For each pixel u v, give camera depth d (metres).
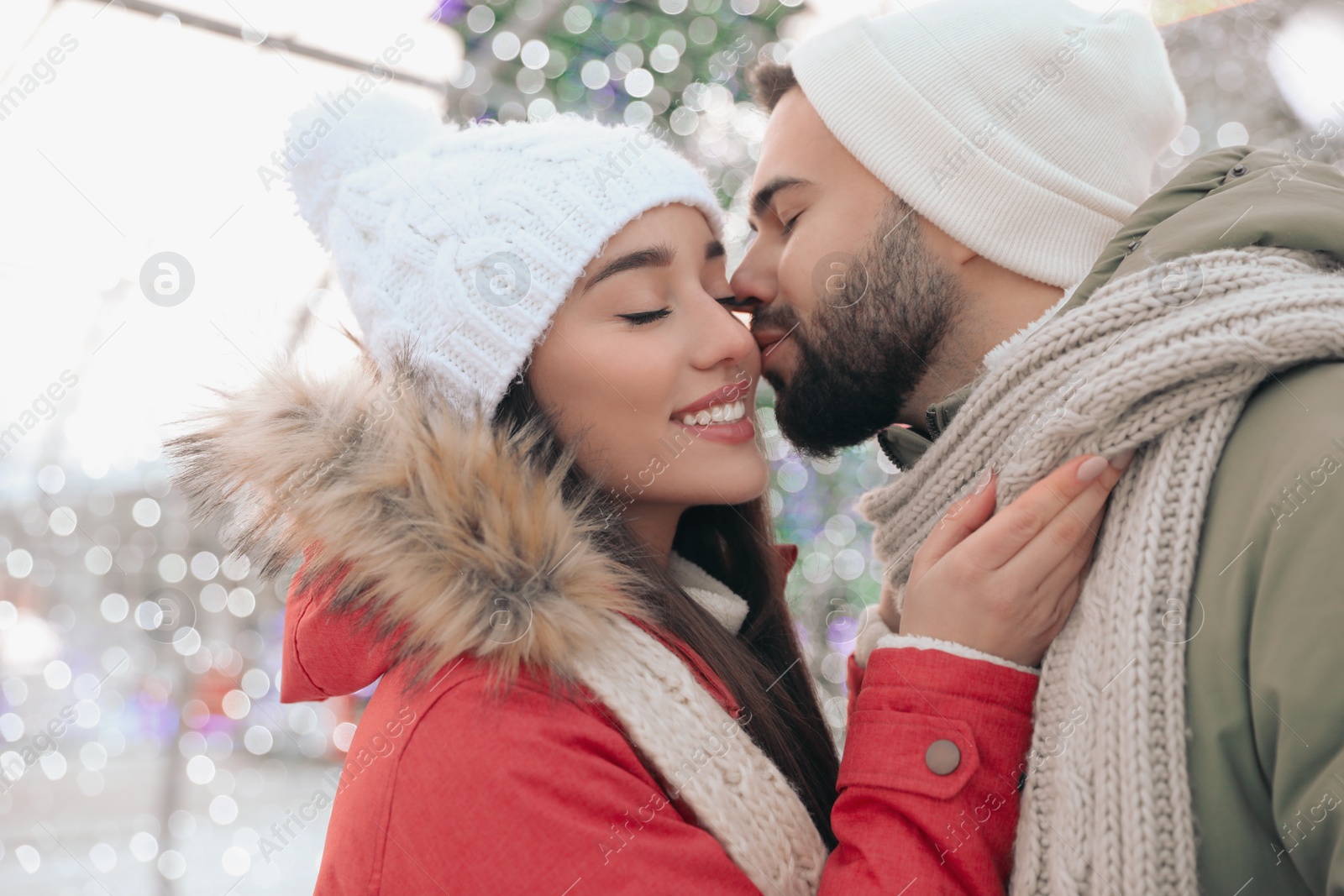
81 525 3.44
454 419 0.91
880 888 0.81
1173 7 2.05
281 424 0.89
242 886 3.30
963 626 0.89
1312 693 0.63
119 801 3.86
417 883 0.78
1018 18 1.19
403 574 0.81
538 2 2.64
